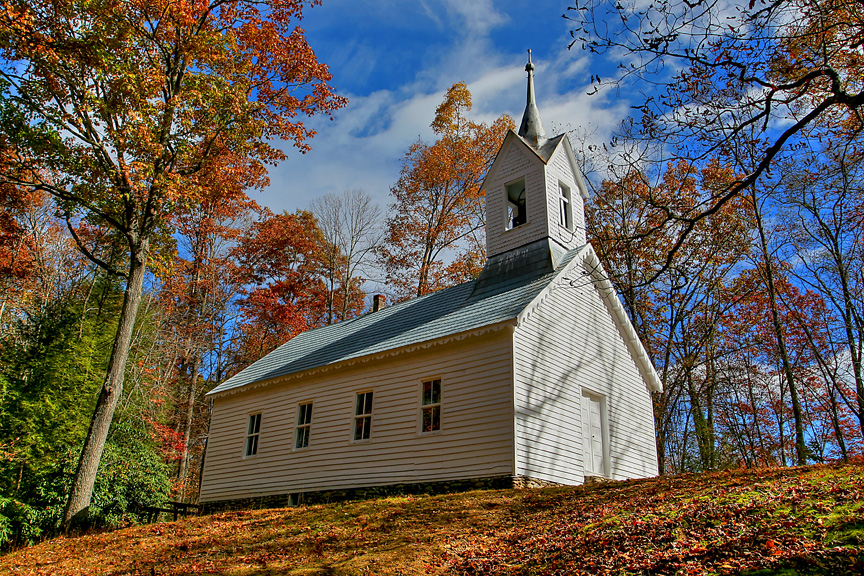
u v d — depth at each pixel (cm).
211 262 3572
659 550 753
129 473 1805
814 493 824
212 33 1766
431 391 1612
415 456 1570
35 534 1545
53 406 1797
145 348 2403
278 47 1922
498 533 1012
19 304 2617
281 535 1205
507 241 1944
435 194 3494
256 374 2184
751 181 814
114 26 1644
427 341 1628
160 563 1130
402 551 980
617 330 1970
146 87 1659
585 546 834
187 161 1842
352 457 1703
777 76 967
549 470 1472
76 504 1515
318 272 3891
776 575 609
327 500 1706
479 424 1475
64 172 1742
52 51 1551
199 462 3384
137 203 1800
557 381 1602
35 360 1936
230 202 3388
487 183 2075
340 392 1820
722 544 716
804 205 2141
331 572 915
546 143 2044
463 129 3478
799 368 2714
